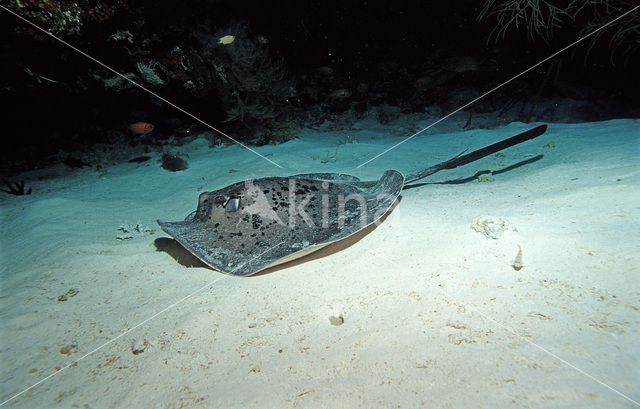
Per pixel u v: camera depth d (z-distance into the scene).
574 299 2.21
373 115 12.49
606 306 2.09
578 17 9.05
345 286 2.84
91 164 9.84
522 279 2.52
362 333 2.28
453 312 2.32
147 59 8.58
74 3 6.35
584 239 2.72
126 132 11.23
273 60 11.55
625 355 1.73
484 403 1.60
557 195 3.72
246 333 2.46
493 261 2.76
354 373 1.95
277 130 10.45
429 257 3.00
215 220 3.72
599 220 2.96
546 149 6.16
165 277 3.47
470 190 4.74
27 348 2.57
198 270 3.54
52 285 3.48
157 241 4.50
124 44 7.95
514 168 5.60
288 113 11.57
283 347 2.27
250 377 2.04
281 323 2.51
